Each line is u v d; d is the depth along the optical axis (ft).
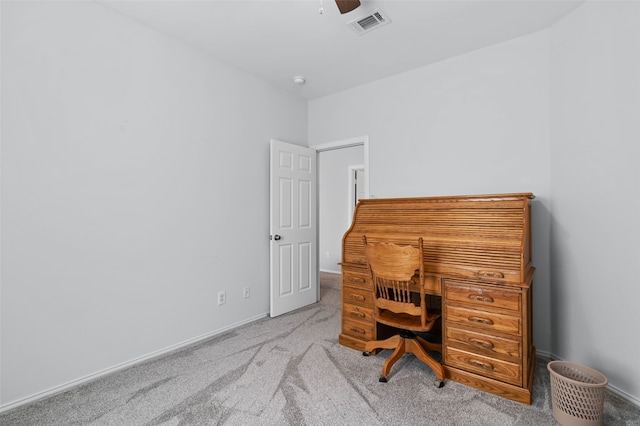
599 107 6.44
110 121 7.07
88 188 6.72
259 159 10.79
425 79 9.88
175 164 8.34
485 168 8.79
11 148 5.75
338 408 5.65
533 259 8.08
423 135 9.92
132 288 7.41
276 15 7.31
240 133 10.13
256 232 10.62
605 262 6.34
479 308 6.31
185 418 5.40
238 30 7.96
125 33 7.34
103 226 6.94
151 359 7.64
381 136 10.88
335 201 18.70
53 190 6.23
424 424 5.22
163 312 8.00
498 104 8.57
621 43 5.97
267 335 9.15
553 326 7.77
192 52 8.75
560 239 7.50
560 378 5.21
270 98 11.23
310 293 12.37
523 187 8.21
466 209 7.39
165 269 8.07
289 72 10.40
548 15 7.29
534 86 8.04
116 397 6.04
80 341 6.56
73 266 6.49
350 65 9.89
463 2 6.86
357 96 11.49
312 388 6.31
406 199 8.46
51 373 6.16
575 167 7.04
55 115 6.26
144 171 7.68
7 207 5.70
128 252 7.36
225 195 9.62
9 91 5.73
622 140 5.98
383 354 7.89
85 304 6.64
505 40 8.42
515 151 8.32
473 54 8.98
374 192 11.03
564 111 7.34
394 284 6.92
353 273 8.32
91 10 6.77
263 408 5.66
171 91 8.26
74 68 6.53
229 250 9.70
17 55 5.81
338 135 12.04
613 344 6.18
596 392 4.95
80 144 6.61
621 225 6.01
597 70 6.48
